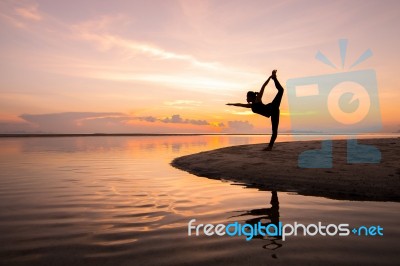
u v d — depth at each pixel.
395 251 3.09
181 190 6.37
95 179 7.78
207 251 3.09
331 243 3.32
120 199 5.50
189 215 4.46
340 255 2.99
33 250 3.10
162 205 5.08
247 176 7.80
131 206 4.99
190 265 2.74
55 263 2.78
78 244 3.27
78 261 2.83
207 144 26.53
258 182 7.18
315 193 6.01
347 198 5.55
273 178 7.36
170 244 3.29
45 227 3.88
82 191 6.23
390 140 12.91
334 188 6.25
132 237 3.50
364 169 7.31
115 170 9.55
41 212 4.60
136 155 15.27
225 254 3.01
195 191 6.28
